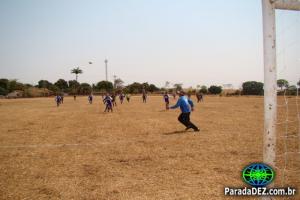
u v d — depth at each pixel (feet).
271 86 12.42
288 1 12.60
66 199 16.93
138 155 27.48
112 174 21.59
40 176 21.48
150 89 377.09
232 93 291.38
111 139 37.24
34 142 36.45
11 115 84.79
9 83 391.86
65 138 39.22
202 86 333.01
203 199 16.52
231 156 26.25
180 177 20.49
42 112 95.35
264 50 12.42
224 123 52.70
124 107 111.96
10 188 18.97
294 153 26.48
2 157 27.99
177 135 38.86
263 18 12.35
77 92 363.35
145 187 18.63
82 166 24.08
